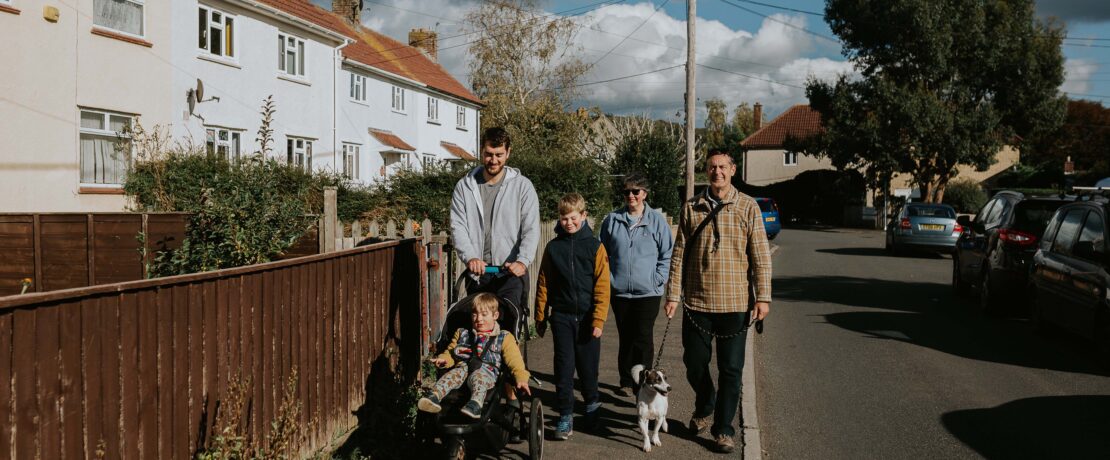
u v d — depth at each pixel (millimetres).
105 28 16828
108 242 7898
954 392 7297
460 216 5766
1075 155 64750
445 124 38062
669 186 31094
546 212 17984
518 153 19547
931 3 39844
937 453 5613
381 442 5418
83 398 2963
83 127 16406
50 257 7988
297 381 4633
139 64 17797
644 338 6723
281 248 6781
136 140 16484
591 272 5836
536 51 42500
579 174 18797
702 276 5637
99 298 3047
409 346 6711
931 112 39406
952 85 41188
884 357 8844
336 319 5195
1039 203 11562
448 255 7977
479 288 5566
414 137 34344
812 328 10742
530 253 5613
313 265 4852
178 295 3531
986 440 5887
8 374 2633
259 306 4207
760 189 50469
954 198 47094
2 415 2613
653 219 6699
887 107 40469
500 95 42250
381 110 31031
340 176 18672
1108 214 8688
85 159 16484
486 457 5496
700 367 5762
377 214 16656
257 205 6734
